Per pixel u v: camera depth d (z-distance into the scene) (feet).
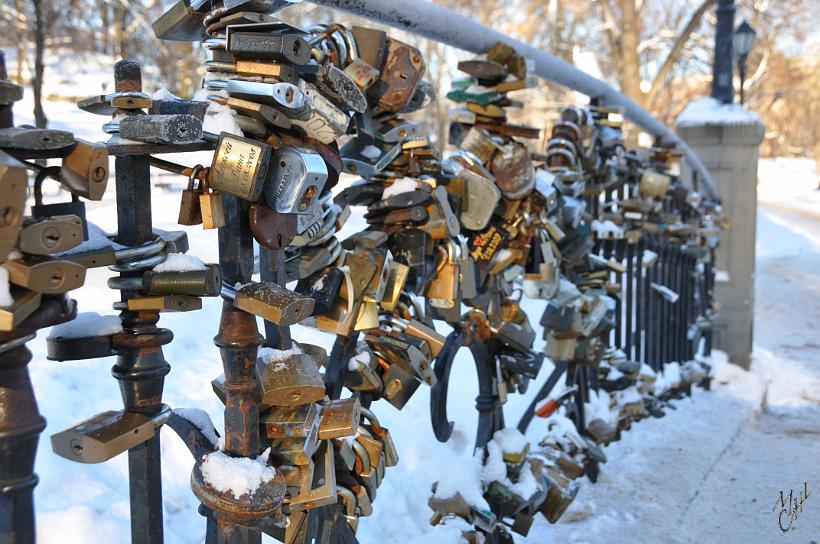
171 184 15.29
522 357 7.84
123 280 3.55
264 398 3.96
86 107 3.66
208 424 4.37
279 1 3.86
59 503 6.16
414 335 5.61
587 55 13.78
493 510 7.48
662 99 92.58
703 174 19.21
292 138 3.99
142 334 3.67
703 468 11.34
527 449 7.82
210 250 9.63
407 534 8.11
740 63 32.73
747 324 19.99
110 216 8.21
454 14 7.06
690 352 17.13
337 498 4.92
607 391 12.03
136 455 3.78
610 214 12.40
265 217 3.84
